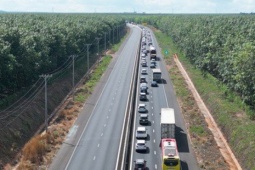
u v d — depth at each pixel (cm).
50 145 7869
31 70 9988
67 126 9050
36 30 12456
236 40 10988
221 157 7444
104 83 13375
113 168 6831
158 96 11650
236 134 8025
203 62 12862
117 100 11269
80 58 15838
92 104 10869
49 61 11075
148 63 17438
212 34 13450
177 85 13050
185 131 8756
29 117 8988
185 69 15588
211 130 8888
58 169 6856
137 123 9175
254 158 6888
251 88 8769
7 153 7350
